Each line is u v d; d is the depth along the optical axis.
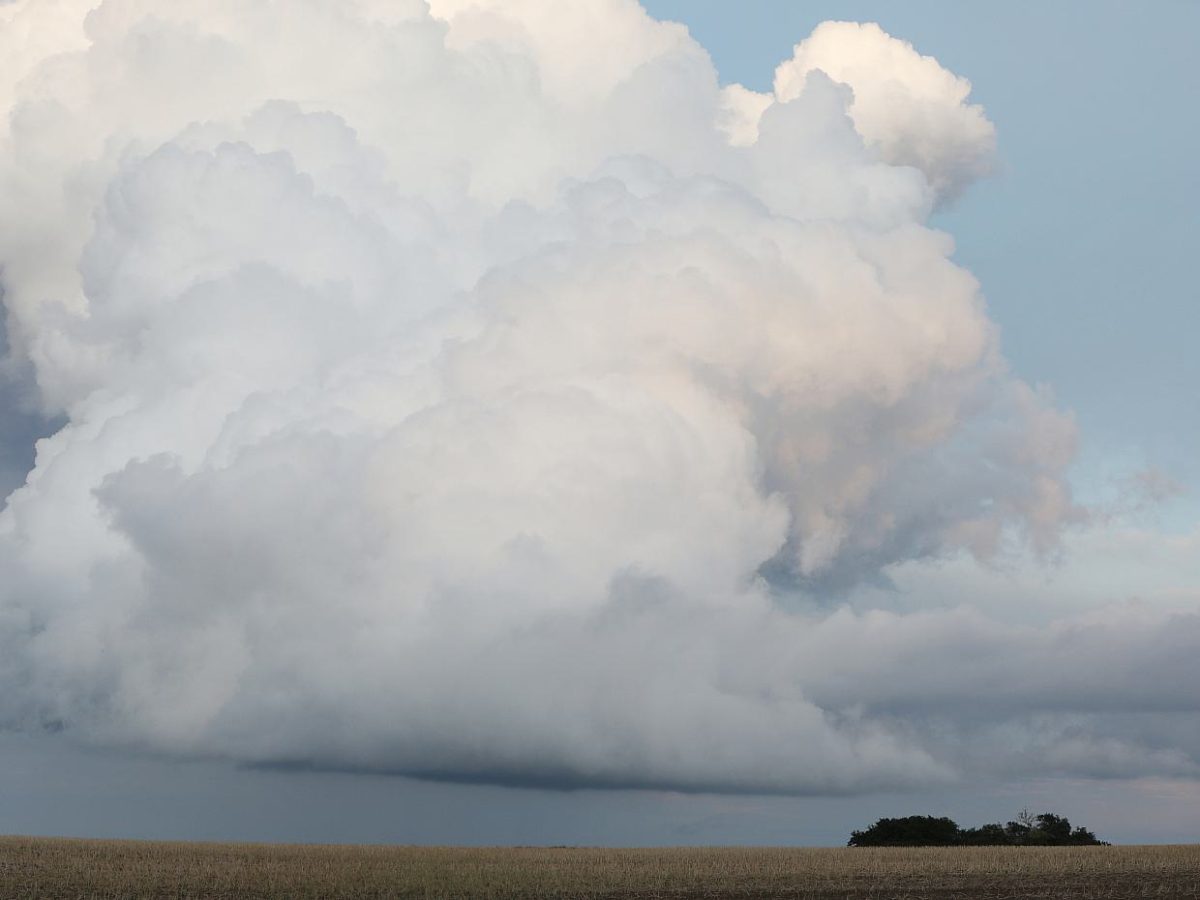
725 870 86.62
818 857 105.69
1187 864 91.50
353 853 112.50
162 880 73.50
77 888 68.38
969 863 94.06
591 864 93.62
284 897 64.31
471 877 77.62
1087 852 108.38
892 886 74.44
